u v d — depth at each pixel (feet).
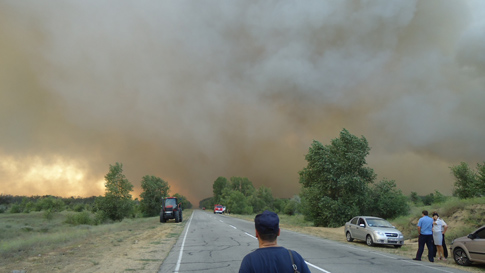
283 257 7.70
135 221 154.40
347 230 64.69
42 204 277.64
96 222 153.28
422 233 40.47
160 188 267.80
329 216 109.81
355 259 39.14
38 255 42.78
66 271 31.71
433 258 40.19
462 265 37.24
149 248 49.08
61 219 184.34
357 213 107.76
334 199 115.24
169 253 43.32
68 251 46.85
